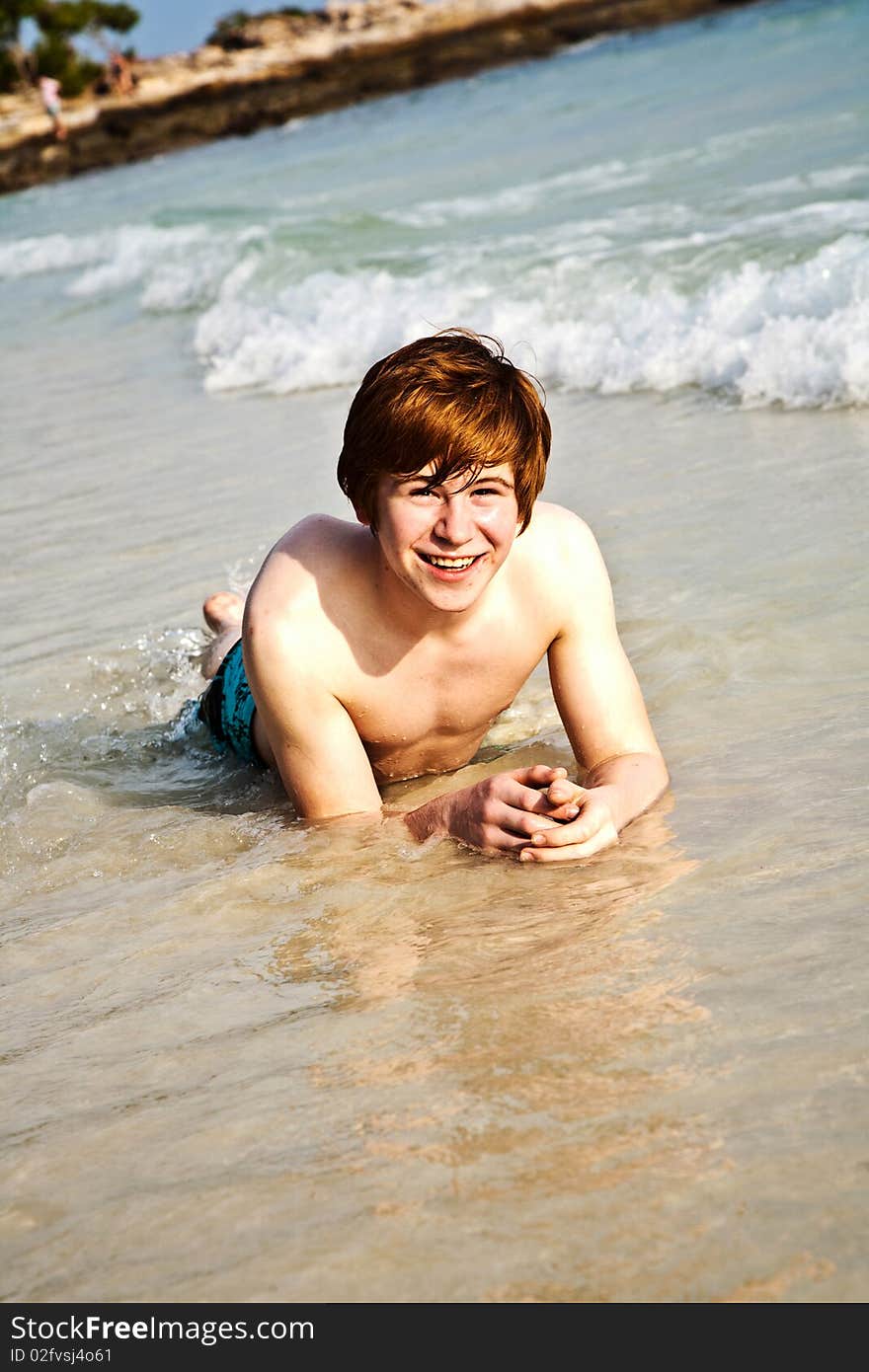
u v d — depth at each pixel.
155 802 3.27
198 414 7.69
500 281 8.12
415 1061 1.97
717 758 2.91
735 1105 1.74
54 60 52.41
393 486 2.43
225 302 10.49
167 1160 1.84
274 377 8.12
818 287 6.16
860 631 3.41
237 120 42.19
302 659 2.76
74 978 2.43
